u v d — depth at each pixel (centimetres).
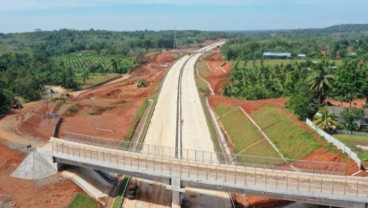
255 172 6738
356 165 6869
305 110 9219
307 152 7931
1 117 12375
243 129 10600
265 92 13700
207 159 9019
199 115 12925
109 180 8412
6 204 7212
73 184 7862
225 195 7538
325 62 18800
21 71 19600
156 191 7800
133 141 10525
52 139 9231
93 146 8394
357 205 5872
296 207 6794
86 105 15125
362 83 11894
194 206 7144
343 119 9012
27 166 8275
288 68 17700
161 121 12312
